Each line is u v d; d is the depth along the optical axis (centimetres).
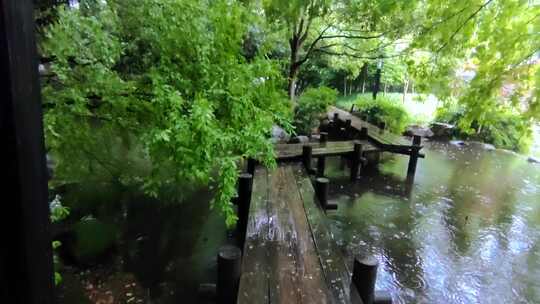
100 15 223
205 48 244
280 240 299
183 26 236
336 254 278
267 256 272
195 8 238
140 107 255
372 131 841
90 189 463
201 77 258
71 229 384
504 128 807
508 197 612
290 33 744
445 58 304
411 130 1109
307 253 278
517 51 231
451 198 601
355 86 1556
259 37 549
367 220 504
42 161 63
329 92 991
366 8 616
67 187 439
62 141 240
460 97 286
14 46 54
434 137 1098
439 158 878
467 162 843
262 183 453
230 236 432
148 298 321
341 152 657
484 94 247
